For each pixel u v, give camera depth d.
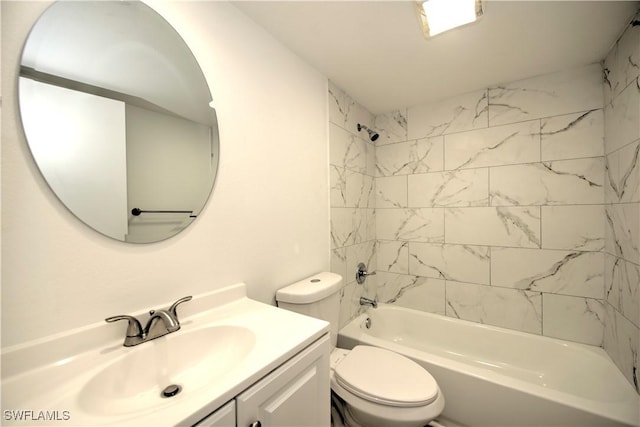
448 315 1.94
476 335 1.78
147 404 0.65
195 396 0.52
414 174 2.07
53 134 0.62
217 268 0.99
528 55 1.40
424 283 2.04
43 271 0.60
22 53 0.58
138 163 0.78
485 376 1.25
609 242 1.38
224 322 0.85
